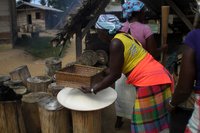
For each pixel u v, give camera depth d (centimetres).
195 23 188
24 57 1065
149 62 254
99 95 282
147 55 257
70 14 451
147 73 248
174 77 371
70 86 272
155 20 518
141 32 315
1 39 1210
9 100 310
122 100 352
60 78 276
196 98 187
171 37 510
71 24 441
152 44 319
